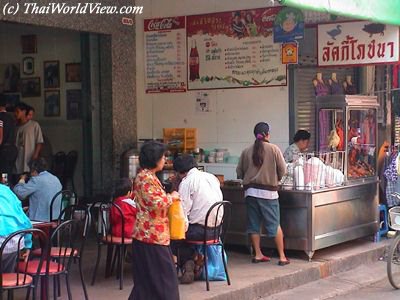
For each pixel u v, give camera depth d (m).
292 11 9.59
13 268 6.02
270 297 7.67
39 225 6.93
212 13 10.62
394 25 9.32
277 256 8.97
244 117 10.49
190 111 10.94
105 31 10.65
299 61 10.29
